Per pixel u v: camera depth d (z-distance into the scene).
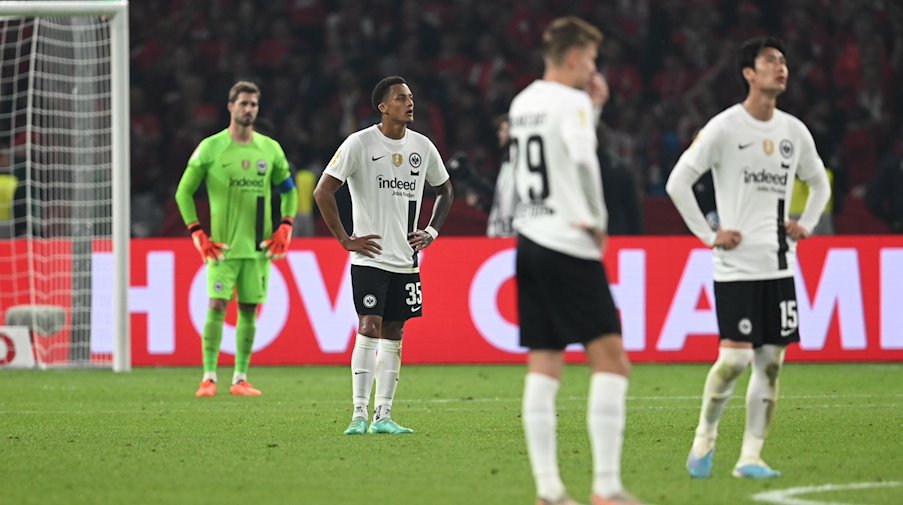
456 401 37.09
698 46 72.56
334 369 48.78
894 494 19.98
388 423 29.20
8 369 49.28
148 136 68.56
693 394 38.84
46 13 47.31
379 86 29.39
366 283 29.08
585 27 18.78
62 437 28.38
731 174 21.69
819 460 24.12
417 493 20.25
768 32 73.31
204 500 19.62
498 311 49.97
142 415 33.34
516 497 19.84
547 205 18.22
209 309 39.62
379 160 29.14
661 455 24.97
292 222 40.94
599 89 21.86
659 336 49.62
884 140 69.81
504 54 72.31
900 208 60.34
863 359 49.59
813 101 71.25
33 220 51.38
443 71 71.12
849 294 49.50
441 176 30.55
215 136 40.34
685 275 49.66
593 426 18.02
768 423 22.14
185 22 71.94
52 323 49.41
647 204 57.50
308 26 72.94
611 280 49.69
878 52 72.00
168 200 62.88
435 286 50.19
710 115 70.75
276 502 19.42
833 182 60.31
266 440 27.66
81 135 49.56
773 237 21.62
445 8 73.00
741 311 21.47
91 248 49.25
